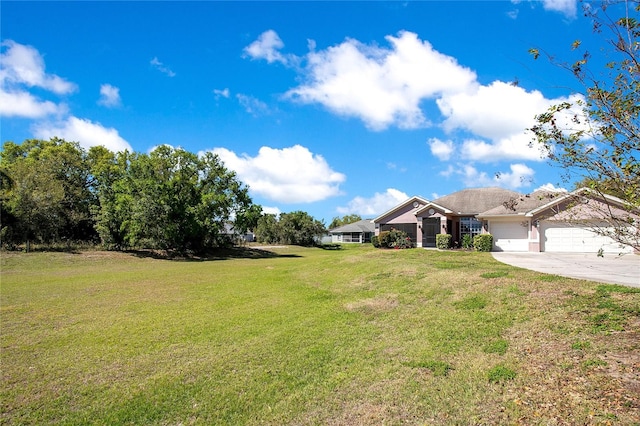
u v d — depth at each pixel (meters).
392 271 14.59
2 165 36.50
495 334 7.04
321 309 10.71
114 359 7.25
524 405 4.57
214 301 12.51
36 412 5.28
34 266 24.64
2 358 7.34
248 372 6.48
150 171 33.72
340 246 59.09
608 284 8.84
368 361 6.64
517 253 21.33
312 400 5.41
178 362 7.05
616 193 4.34
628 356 5.19
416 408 4.91
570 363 5.33
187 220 33.97
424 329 7.95
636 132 4.02
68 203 37.03
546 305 7.89
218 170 38.03
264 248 48.22
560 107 4.51
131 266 26.06
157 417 5.12
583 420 4.06
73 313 10.92
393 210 32.12
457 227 30.67
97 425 4.94
